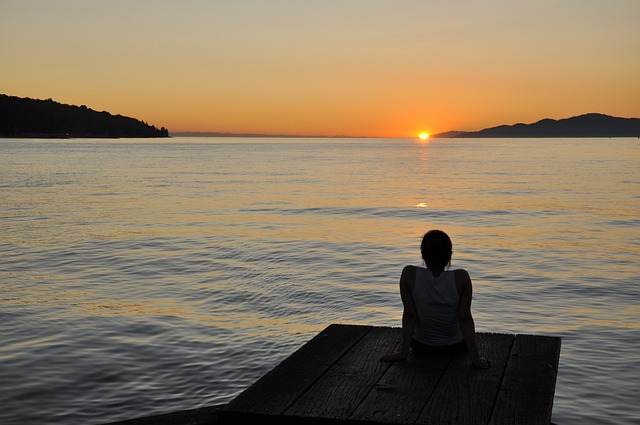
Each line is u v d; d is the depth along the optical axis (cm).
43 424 645
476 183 5012
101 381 762
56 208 3012
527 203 3331
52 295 1210
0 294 1219
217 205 3206
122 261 1591
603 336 946
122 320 1026
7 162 8731
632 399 710
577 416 665
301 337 935
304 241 1956
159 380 768
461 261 1611
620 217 2677
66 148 18362
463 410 440
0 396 713
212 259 1620
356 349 577
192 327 989
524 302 1164
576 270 1484
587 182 5003
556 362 538
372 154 15038
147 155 12850
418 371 519
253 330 975
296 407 447
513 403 452
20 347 887
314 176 5981
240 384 755
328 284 1308
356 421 424
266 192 4097
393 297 1191
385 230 2250
